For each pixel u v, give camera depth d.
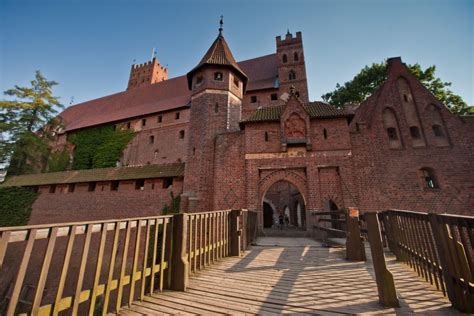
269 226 25.80
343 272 5.22
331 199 13.09
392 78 16.66
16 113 27.72
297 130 14.23
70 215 19.53
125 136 31.98
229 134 15.52
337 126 14.24
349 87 27.64
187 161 16.58
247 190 13.84
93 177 20.28
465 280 3.11
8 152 25.88
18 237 2.35
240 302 3.73
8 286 15.85
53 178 22.02
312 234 12.52
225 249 6.89
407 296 3.79
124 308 3.48
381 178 13.78
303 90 27.77
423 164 14.01
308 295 3.96
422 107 15.51
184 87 34.22
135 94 38.31
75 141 33.81
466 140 14.19
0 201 21.75
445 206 12.97
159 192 17.56
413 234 5.11
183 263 4.43
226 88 17.58
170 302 3.73
